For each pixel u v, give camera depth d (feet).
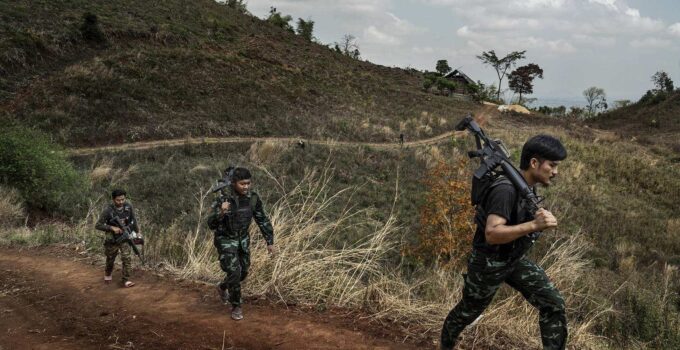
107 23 115.03
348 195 57.77
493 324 12.88
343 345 12.47
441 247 34.37
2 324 14.84
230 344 12.82
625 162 91.86
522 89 253.03
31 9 105.29
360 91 149.79
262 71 129.08
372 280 16.38
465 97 189.16
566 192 69.41
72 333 14.06
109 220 18.63
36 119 74.74
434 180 48.34
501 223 8.69
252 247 17.72
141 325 14.30
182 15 152.46
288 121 98.99
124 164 67.41
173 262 20.74
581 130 141.08
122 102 86.84
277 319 14.23
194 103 97.30
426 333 13.04
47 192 45.62
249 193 15.29
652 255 48.57
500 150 9.48
